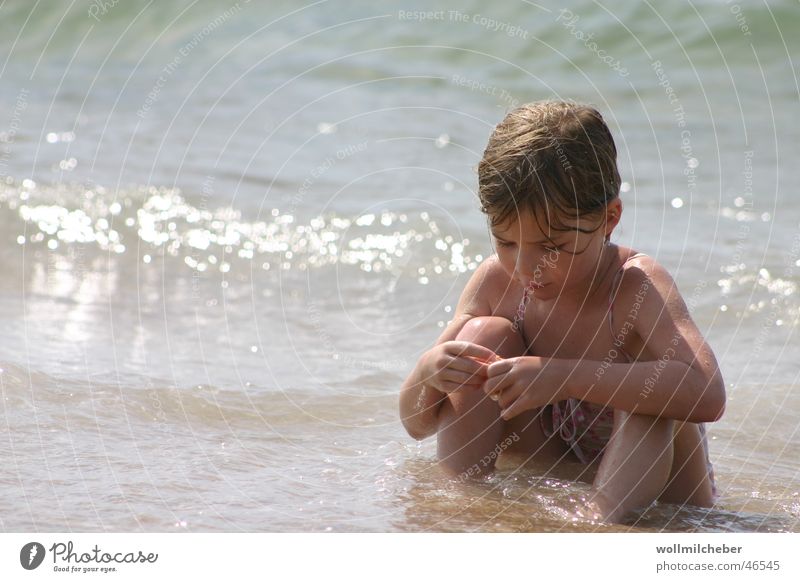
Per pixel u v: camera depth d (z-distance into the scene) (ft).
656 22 70.49
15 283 37.04
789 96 61.57
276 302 36.68
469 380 19.06
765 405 26.05
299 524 18.06
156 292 37.17
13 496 18.62
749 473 21.81
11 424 22.34
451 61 69.56
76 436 21.99
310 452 22.11
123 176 48.93
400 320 34.94
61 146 54.34
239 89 67.92
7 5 83.05
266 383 27.27
